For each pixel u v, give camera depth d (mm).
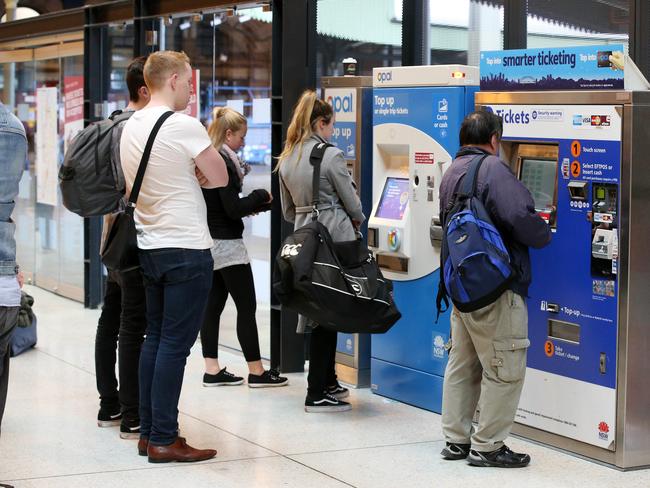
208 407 5758
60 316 8789
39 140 10227
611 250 4539
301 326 5645
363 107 6047
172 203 4574
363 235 6109
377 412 5652
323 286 5047
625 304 4516
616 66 4520
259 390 6160
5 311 4004
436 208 5484
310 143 5539
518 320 4535
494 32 5969
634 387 4570
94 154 4891
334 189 5457
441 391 5574
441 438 5160
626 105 4445
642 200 4504
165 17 7914
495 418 4621
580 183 4656
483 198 4523
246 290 6133
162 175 4559
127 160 4645
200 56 7566
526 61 4938
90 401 5918
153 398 4730
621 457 4590
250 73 7020
